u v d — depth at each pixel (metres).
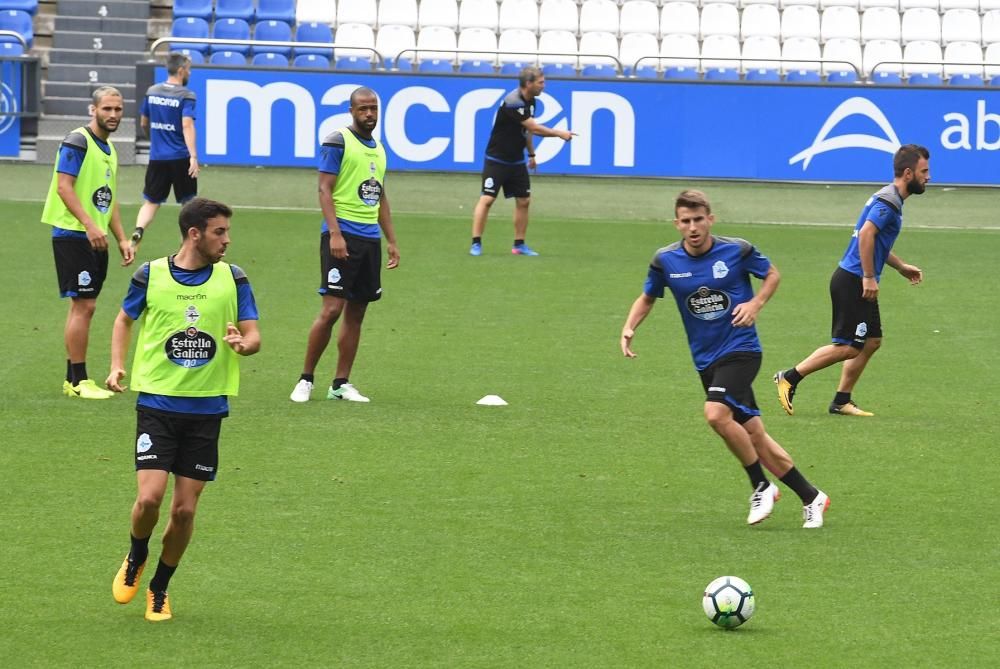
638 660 17.92
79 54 73.75
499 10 78.62
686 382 35.59
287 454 28.17
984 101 65.25
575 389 34.56
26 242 52.81
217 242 18.97
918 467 28.20
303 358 37.31
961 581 21.25
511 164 52.59
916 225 63.19
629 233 59.12
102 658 17.86
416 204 63.69
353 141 32.25
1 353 36.72
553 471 27.41
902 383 36.22
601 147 65.69
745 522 24.34
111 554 22.02
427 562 21.91
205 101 64.81
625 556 22.33
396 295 45.78
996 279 51.19
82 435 29.20
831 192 65.94
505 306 44.53
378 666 17.70
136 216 58.94
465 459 28.12
